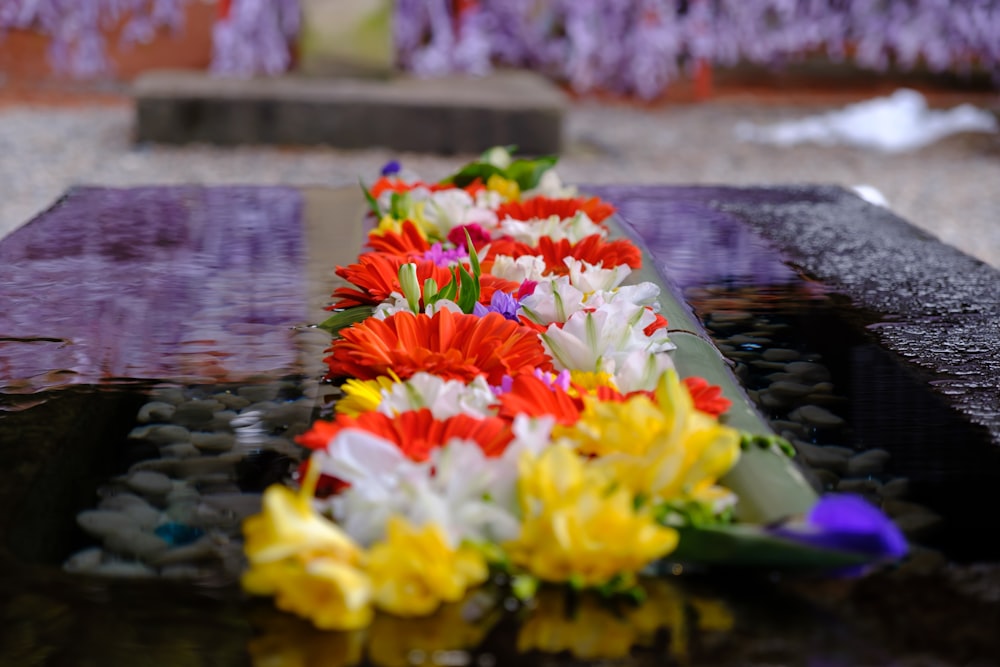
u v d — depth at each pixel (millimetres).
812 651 561
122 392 966
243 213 1754
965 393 991
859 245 1573
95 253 1488
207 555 684
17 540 700
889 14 6801
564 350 849
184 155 4492
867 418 929
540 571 578
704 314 1229
